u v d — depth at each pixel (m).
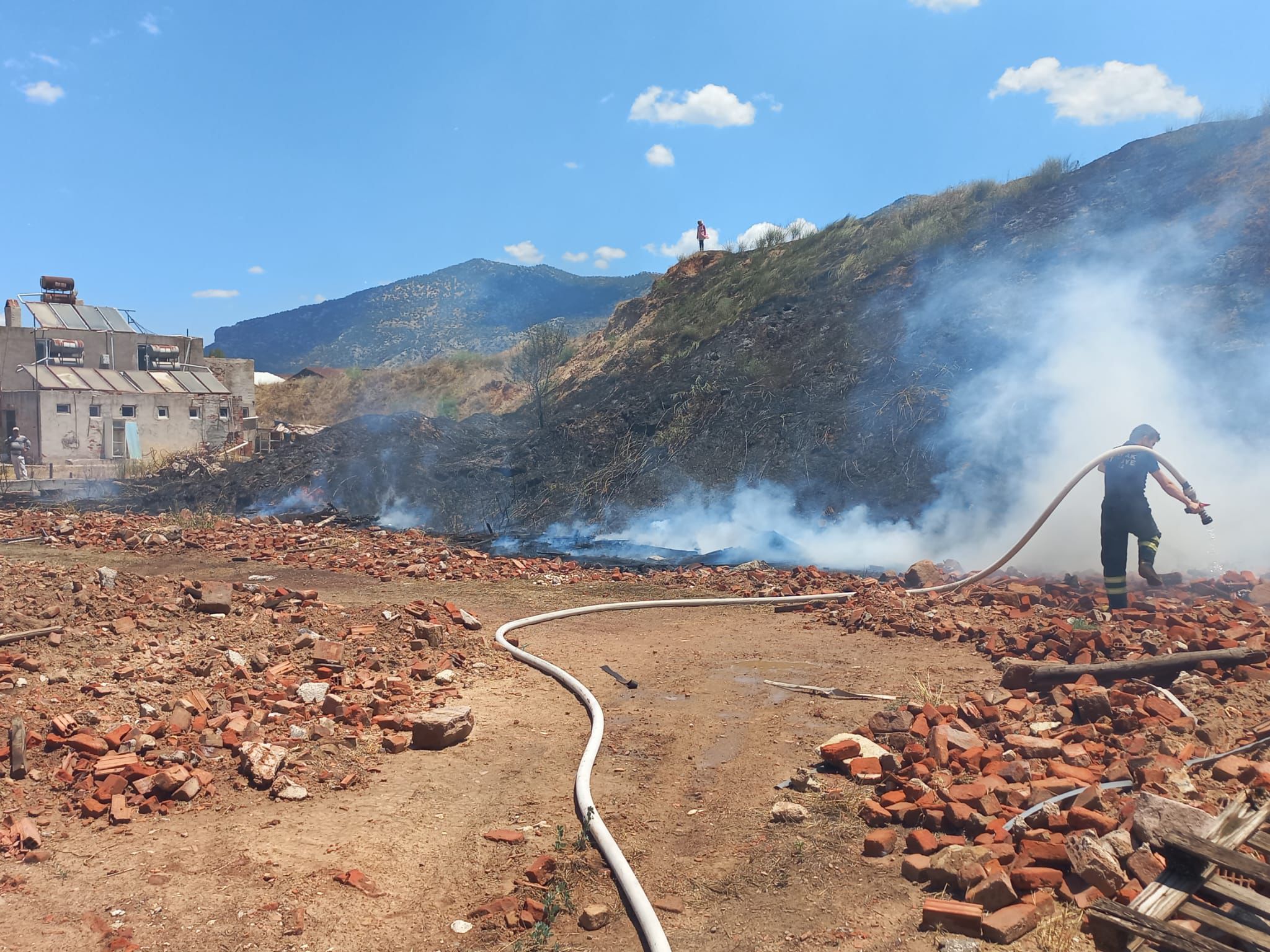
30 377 35.00
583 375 30.31
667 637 8.45
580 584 11.34
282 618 7.82
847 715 5.71
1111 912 2.82
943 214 24.52
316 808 4.63
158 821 4.42
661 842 4.14
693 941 3.33
